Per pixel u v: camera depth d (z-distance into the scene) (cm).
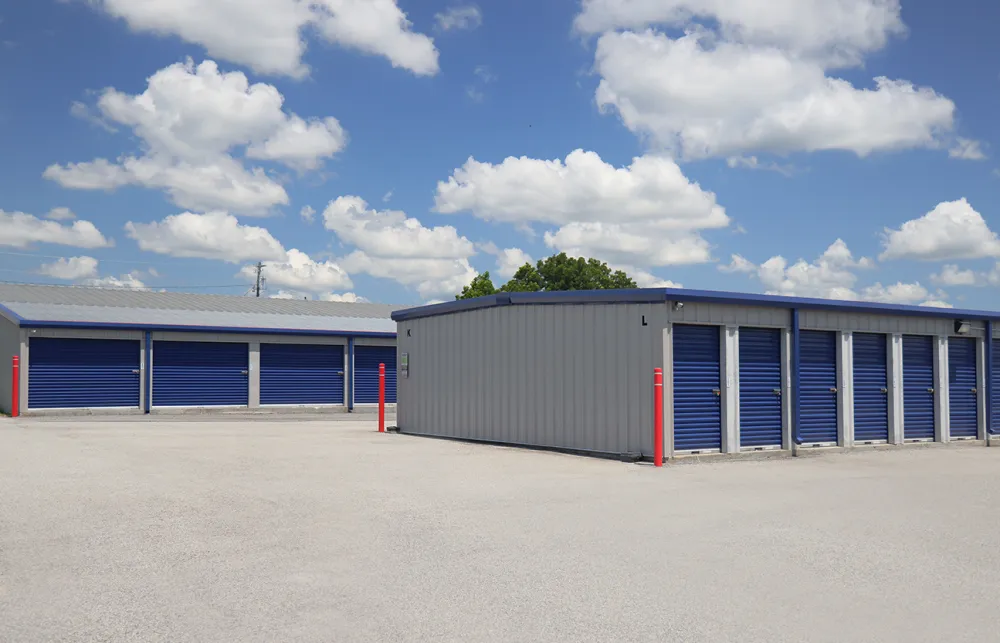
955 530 826
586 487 1081
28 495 945
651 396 1441
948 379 1931
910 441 1841
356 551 703
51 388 2728
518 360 1708
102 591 579
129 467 1198
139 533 763
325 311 3922
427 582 608
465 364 1864
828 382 1706
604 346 1525
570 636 493
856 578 636
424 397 2009
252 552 696
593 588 597
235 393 3122
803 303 1614
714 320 1503
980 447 1914
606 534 781
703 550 720
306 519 836
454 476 1163
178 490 1000
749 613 543
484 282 5881
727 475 1245
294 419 2717
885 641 493
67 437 1681
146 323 2927
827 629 514
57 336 2745
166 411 2955
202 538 746
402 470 1218
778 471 1313
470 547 721
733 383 1527
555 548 721
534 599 568
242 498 953
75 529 776
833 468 1376
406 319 2094
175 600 559
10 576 615
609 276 5838
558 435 1603
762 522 851
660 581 618
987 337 1998
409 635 493
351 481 1097
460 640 485
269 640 482
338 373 3359
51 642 475
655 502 967
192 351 3034
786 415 1605
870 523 856
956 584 624
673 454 1437
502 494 1010
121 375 2867
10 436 1683
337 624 512
